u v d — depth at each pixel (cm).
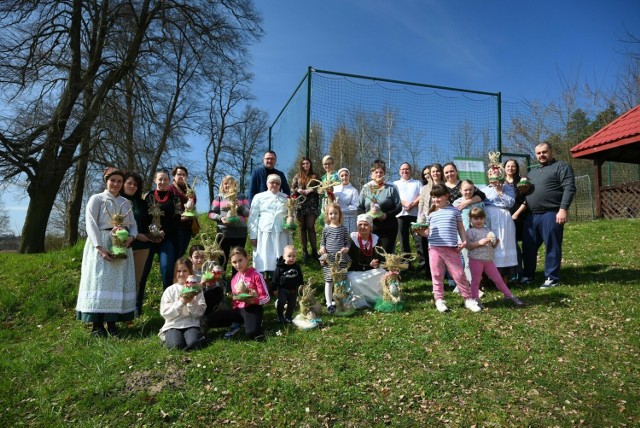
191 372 412
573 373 399
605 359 423
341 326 521
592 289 619
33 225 1473
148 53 1734
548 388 376
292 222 648
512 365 414
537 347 449
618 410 345
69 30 1548
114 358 453
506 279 683
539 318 526
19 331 589
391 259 586
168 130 1870
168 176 627
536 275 730
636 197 1468
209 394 379
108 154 1619
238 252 527
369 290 620
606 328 490
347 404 359
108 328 544
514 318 529
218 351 457
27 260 848
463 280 569
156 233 593
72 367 446
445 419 339
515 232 682
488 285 683
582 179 1944
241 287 497
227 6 1783
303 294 539
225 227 657
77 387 404
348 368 416
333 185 693
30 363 465
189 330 479
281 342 476
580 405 351
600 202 1597
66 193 1962
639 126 1391
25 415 373
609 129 1523
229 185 661
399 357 434
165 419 352
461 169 1201
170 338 471
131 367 431
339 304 577
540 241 670
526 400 360
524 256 680
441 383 386
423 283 713
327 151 1103
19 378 435
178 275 512
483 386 381
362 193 731
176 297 497
